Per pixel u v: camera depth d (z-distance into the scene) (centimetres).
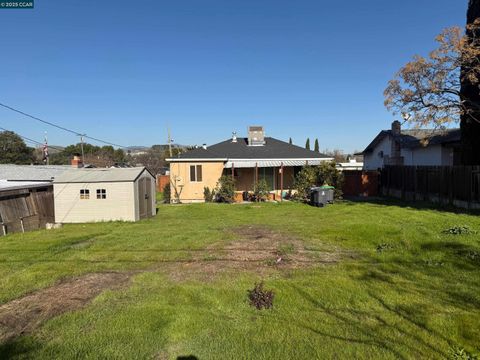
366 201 2200
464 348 410
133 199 1672
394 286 616
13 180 2142
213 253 883
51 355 416
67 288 650
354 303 549
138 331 467
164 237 1122
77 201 1717
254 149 2798
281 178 2447
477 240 924
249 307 542
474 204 1625
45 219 1680
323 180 2284
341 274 693
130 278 700
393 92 1678
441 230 1086
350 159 5762
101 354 415
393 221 1305
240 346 426
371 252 860
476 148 1839
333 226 1240
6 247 1048
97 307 551
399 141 2966
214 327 475
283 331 462
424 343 425
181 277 694
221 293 598
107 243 1062
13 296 613
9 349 431
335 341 434
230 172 2542
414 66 1577
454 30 1474
